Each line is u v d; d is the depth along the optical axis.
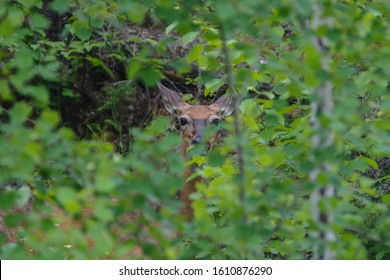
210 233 9.54
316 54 9.55
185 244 12.28
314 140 9.92
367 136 11.81
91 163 9.02
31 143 8.80
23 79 9.66
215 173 12.98
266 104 12.82
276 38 10.03
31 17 11.70
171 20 9.95
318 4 9.64
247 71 10.42
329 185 9.88
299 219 10.74
